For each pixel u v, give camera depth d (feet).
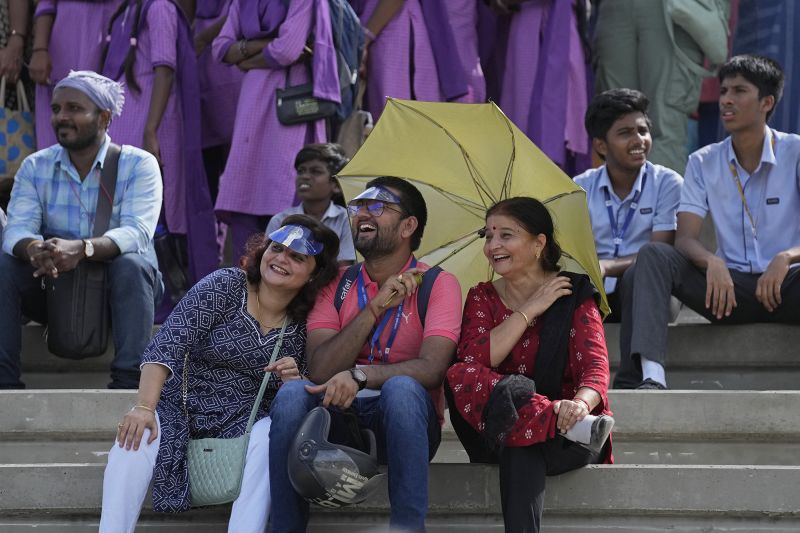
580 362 34.45
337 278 36.86
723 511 34.73
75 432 39.81
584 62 59.36
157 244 56.59
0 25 59.47
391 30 58.70
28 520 35.65
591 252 37.50
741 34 65.05
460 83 58.75
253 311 35.88
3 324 43.86
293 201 54.39
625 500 34.76
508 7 59.98
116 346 43.93
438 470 34.88
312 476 31.12
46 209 46.29
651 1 60.64
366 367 34.12
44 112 58.65
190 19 63.05
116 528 32.60
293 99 54.44
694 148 67.36
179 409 34.91
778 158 47.47
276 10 54.75
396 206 36.06
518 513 32.35
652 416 39.78
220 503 33.42
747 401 39.55
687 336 46.75
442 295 35.70
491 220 35.73
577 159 59.57
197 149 56.59
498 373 35.17
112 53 56.70
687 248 45.70
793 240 47.24
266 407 35.53
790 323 46.34
